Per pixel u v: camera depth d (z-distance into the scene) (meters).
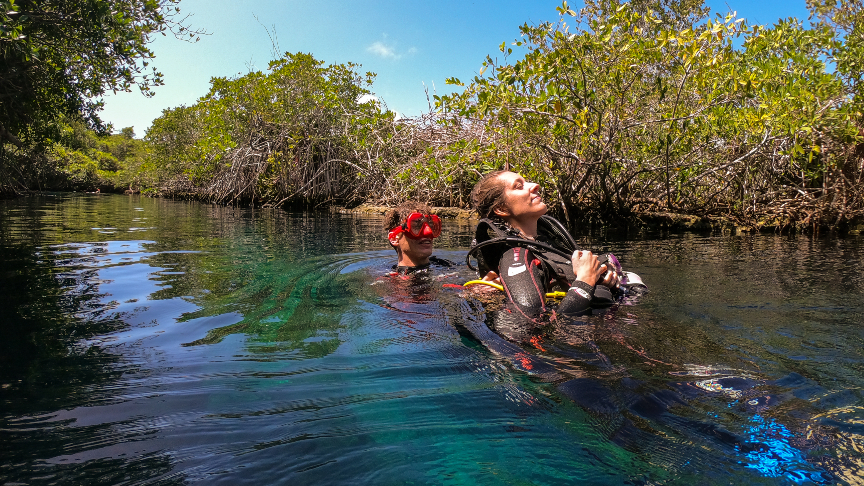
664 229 7.10
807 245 4.95
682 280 2.86
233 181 15.81
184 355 1.57
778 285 2.68
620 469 0.92
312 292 2.49
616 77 6.20
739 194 7.77
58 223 7.46
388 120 13.38
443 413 1.15
